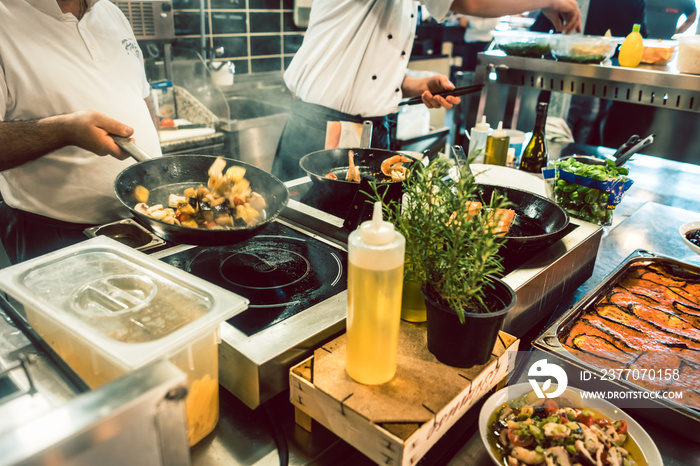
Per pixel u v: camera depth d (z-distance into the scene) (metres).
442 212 0.86
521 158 2.19
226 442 0.83
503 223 1.17
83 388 0.77
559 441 0.77
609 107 3.39
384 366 0.79
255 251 1.22
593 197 1.64
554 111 3.97
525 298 1.13
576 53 2.35
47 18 1.56
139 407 0.48
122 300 0.79
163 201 1.25
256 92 3.83
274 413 0.91
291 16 3.93
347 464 0.82
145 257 0.89
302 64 2.57
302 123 2.67
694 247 1.46
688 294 1.31
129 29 1.88
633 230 1.76
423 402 0.77
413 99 2.13
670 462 0.84
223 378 0.91
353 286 0.74
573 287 1.38
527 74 2.60
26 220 1.76
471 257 0.80
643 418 0.93
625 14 3.62
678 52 2.12
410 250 0.86
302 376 0.83
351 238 0.75
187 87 3.41
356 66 2.38
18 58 1.52
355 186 1.39
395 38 2.39
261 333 0.89
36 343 0.87
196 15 3.41
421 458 0.81
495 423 0.83
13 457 0.40
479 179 1.75
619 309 1.24
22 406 0.72
